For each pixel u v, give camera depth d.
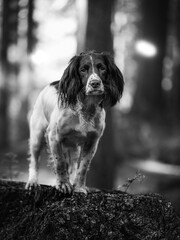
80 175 6.04
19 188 6.30
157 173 15.68
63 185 5.85
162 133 20.66
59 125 5.71
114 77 5.71
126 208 5.68
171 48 29.06
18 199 6.24
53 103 6.03
